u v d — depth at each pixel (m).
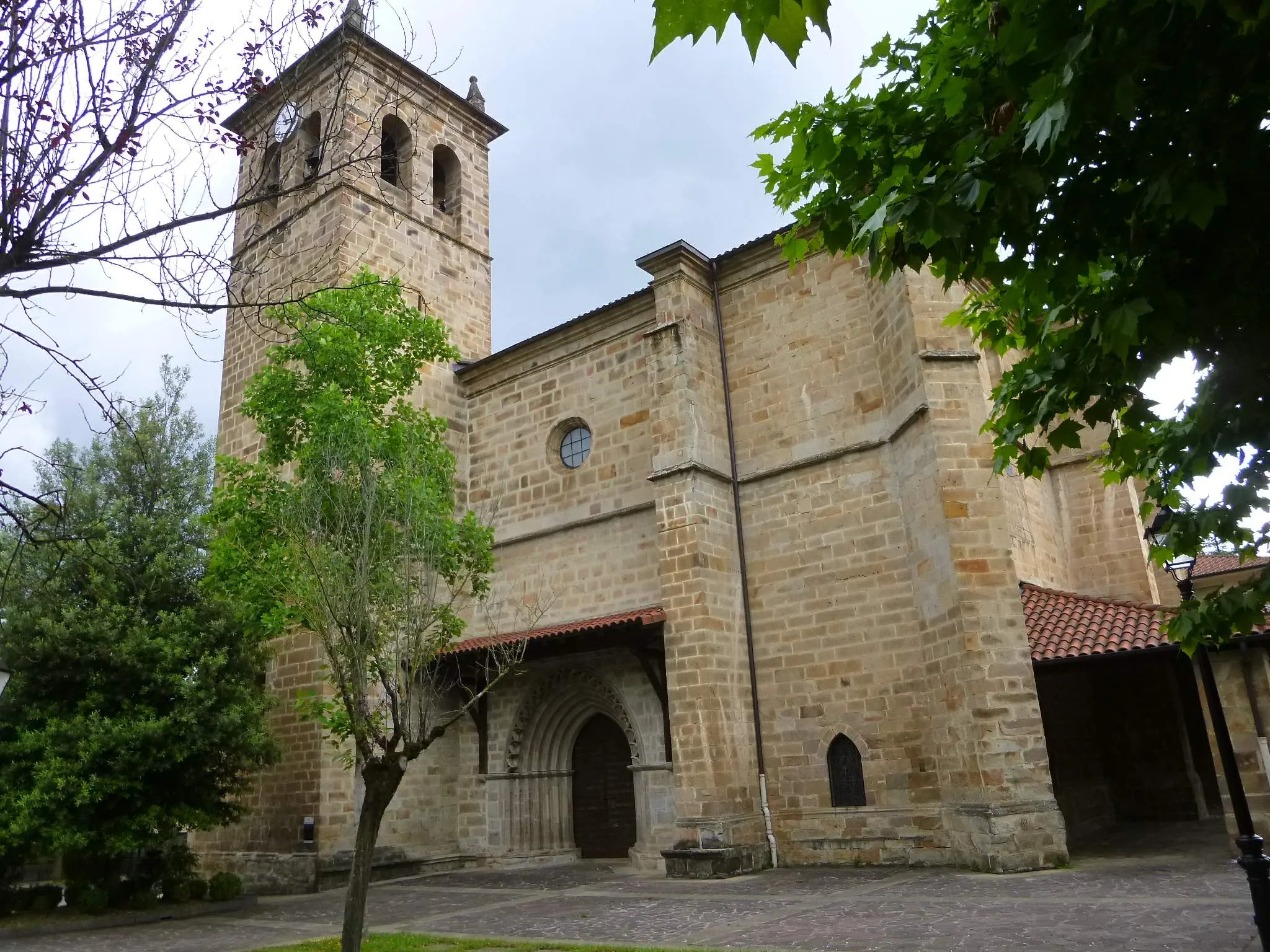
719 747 18.30
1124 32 4.32
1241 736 15.13
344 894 19.30
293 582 13.21
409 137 28.52
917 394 17.70
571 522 23.06
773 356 21.08
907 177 5.67
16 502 7.43
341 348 18.48
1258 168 4.82
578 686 22.02
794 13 3.07
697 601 18.97
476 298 28.98
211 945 13.70
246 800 22.02
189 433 24.47
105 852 16.62
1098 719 22.69
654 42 3.18
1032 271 5.52
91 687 17.45
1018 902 12.40
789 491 20.12
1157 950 9.20
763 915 13.02
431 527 14.48
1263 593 6.04
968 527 16.61
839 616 18.84
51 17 5.26
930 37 6.57
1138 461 7.41
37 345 5.65
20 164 5.15
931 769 17.14
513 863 21.88
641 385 22.64
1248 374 5.48
